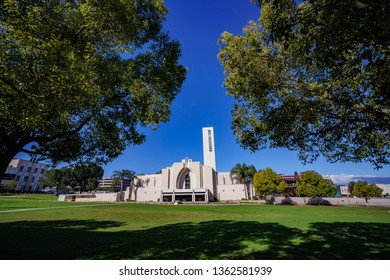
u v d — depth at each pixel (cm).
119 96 876
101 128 918
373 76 504
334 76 548
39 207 2845
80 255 641
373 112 553
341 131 678
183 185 6869
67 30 635
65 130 786
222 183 7156
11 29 429
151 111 874
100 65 719
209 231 1109
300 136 723
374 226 1298
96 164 1022
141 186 7394
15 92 468
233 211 2645
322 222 1510
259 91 698
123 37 764
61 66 491
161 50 937
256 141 775
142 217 1900
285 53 635
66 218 1739
